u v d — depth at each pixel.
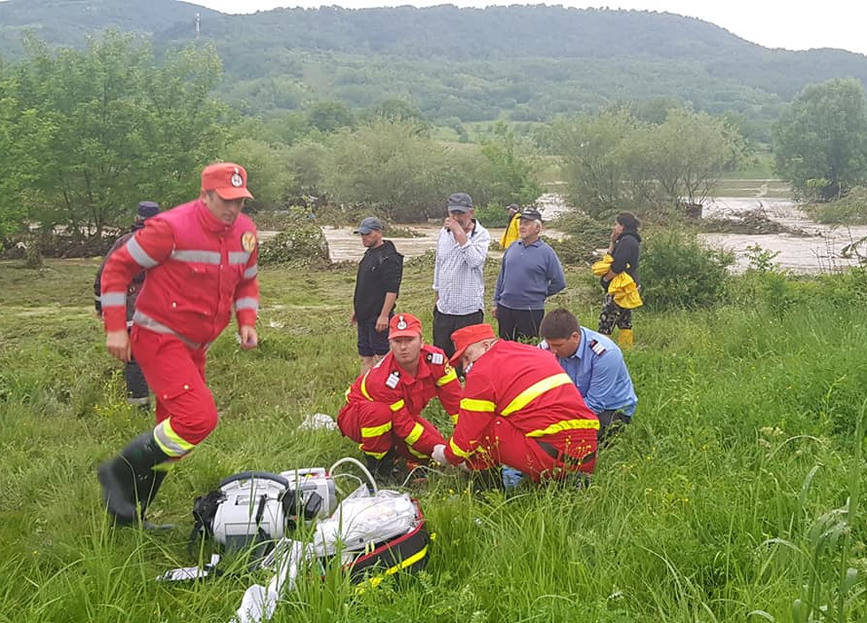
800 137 56.72
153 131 26.25
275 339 11.11
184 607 3.96
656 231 13.66
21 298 17.19
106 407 7.64
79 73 25.34
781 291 11.27
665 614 3.80
